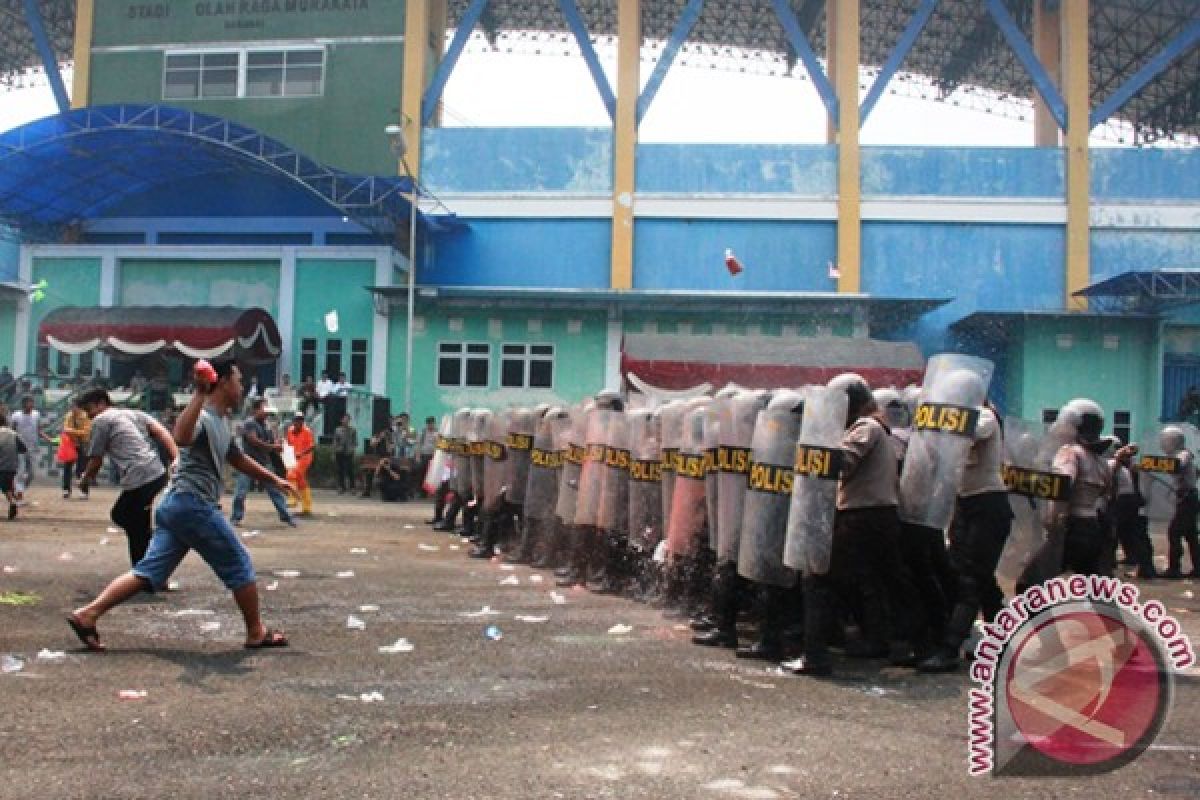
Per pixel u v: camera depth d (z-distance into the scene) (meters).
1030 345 29.53
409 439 24.53
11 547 11.62
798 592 7.44
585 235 32.03
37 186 30.98
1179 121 44.03
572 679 6.13
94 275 30.50
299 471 17.30
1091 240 31.09
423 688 5.79
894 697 5.91
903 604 6.75
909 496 6.75
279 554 12.18
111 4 34.09
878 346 24.55
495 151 32.41
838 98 31.98
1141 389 29.22
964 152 31.59
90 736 4.71
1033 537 7.23
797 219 31.69
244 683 5.77
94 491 21.19
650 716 5.33
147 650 6.56
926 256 31.39
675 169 32.09
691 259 31.81
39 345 29.62
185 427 6.51
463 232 32.25
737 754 4.71
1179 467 13.71
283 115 33.00
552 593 9.58
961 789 4.32
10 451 15.00
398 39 32.84
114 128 27.56
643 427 9.34
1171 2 36.28
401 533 15.36
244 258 30.22
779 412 6.84
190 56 33.66
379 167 32.47
